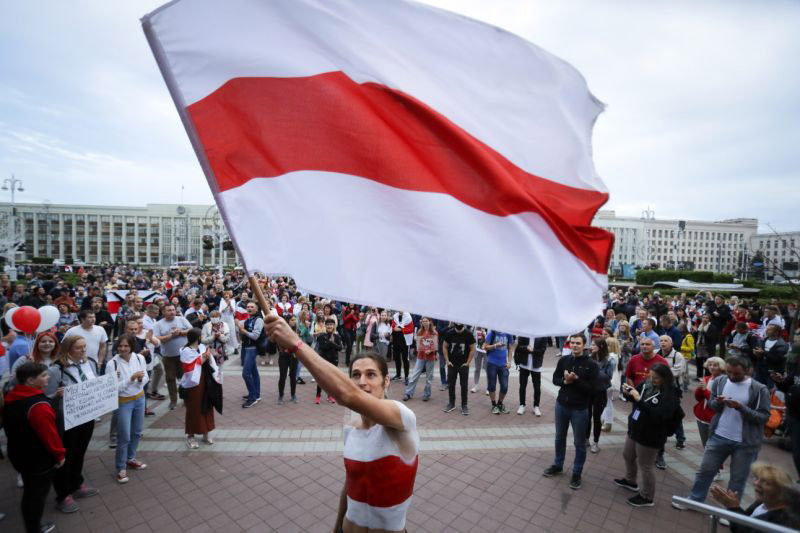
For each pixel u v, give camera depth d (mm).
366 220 2205
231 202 2145
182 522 4352
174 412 7508
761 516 2848
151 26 2201
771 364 8125
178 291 15648
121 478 5105
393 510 1848
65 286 15531
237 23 2252
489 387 7902
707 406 5102
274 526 4309
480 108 2318
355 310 12062
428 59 2312
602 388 6066
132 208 99938
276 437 6473
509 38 2324
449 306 2160
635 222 109062
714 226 118000
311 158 2230
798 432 5402
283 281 22094
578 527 4434
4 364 6688
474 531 4332
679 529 4441
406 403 8391
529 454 6148
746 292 34438
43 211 99312
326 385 1619
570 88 2391
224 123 2207
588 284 2332
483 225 2221
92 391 4672
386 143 2240
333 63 2287
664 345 6566
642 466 4820
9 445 3811
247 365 7855
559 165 2373
